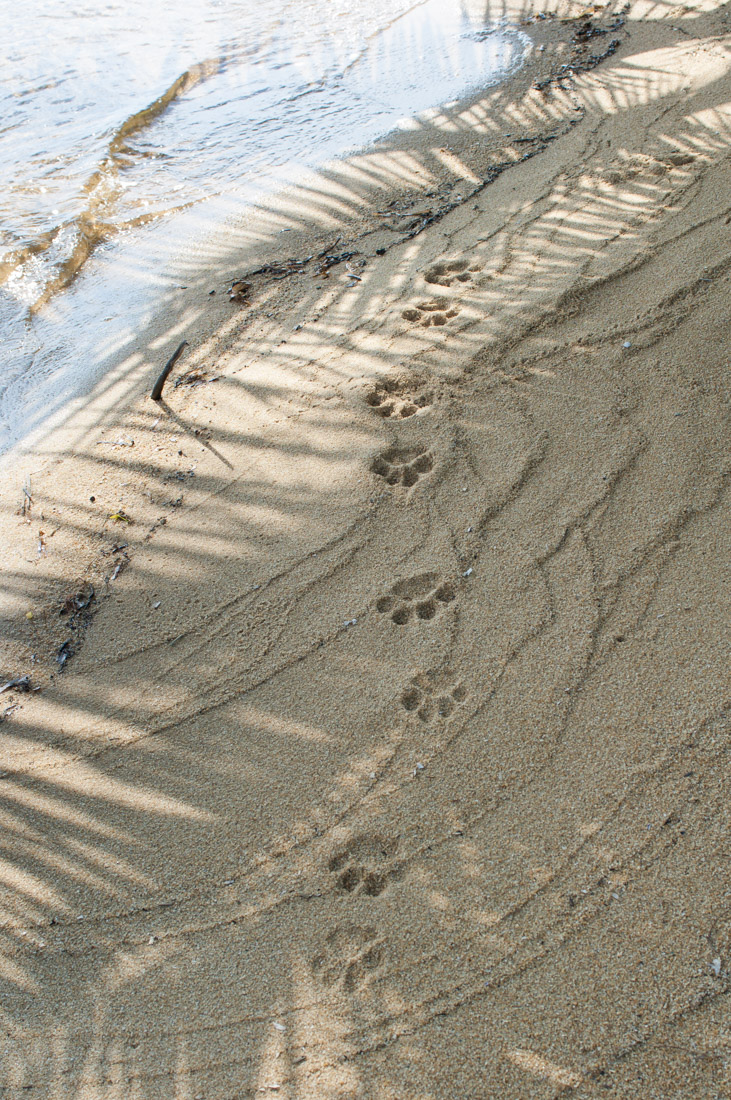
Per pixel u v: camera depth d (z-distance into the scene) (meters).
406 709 2.38
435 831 2.09
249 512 3.07
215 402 3.62
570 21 7.13
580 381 3.30
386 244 4.54
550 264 4.00
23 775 2.40
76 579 2.95
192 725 2.45
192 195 5.52
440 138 5.59
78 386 3.94
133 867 2.14
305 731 2.37
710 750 2.13
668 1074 1.63
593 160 4.85
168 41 8.22
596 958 1.81
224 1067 1.76
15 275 4.88
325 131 6.06
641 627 2.45
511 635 2.50
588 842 2.01
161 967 1.94
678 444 2.96
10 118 6.82
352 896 2.01
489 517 2.87
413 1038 1.75
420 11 8.24
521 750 2.22
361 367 3.62
